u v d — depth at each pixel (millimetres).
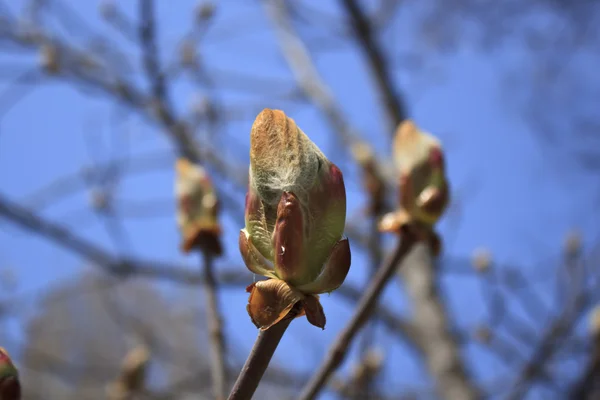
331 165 444
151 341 1211
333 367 500
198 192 564
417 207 512
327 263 440
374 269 749
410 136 520
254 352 440
